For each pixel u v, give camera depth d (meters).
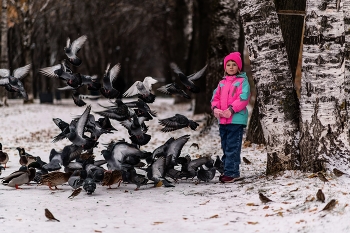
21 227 7.35
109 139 21.20
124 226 7.39
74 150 10.31
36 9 49.38
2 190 10.20
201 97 34.00
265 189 8.91
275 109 9.74
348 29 11.30
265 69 9.74
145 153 10.09
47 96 47.31
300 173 9.42
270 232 6.88
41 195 9.63
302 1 15.32
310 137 9.41
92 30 59.97
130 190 10.01
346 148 9.29
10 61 54.91
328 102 9.29
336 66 9.25
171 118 10.21
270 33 9.71
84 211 8.30
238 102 10.19
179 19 48.72
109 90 10.06
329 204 7.30
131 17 63.78
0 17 43.97
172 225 7.39
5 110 37.25
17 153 16.61
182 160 10.48
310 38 9.34
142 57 89.44
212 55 21.42
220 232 6.98
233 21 20.91
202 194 9.37
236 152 10.38
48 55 53.38
